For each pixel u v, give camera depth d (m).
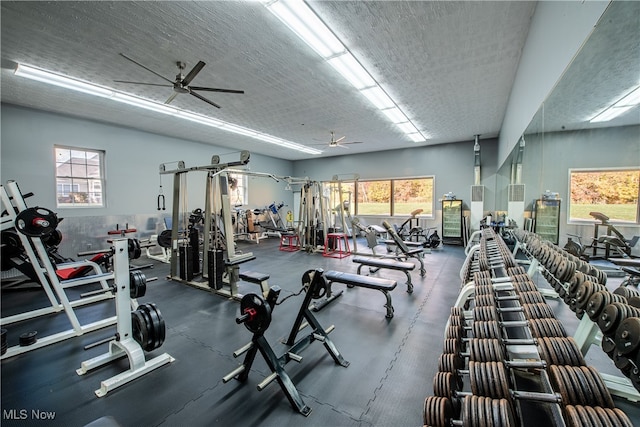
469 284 2.36
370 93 4.19
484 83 3.90
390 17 2.48
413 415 1.56
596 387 0.93
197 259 4.41
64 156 5.19
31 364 2.12
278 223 9.62
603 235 1.70
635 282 1.39
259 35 2.72
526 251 3.31
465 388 1.76
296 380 1.88
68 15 2.41
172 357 2.19
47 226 2.44
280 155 9.84
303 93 4.17
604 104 1.63
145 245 5.98
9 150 4.50
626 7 1.16
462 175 7.72
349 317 2.91
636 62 1.29
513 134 4.07
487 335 1.43
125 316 2.07
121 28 2.60
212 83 3.80
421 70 3.48
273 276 4.58
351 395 1.73
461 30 2.70
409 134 6.78
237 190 8.88
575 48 1.62
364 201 9.34
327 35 2.74
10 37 2.72
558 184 2.35
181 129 6.19
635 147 1.36
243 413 1.60
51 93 4.09
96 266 3.60
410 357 2.15
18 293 3.78
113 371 2.02
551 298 2.92
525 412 1.35
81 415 1.61
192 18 2.47
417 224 7.82
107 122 5.62
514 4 2.38
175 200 4.29
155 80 3.66
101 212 5.61
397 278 4.40
